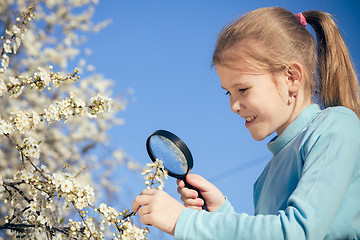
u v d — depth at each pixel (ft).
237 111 3.56
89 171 16.30
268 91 3.43
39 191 6.23
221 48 3.60
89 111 6.77
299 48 3.66
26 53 16.29
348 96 3.92
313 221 2.61
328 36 4.07
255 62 3.43
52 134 16.26
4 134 6.13
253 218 2.80
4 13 15.08
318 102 3.99
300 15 4.03
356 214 2.87
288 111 3.52
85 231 5.31
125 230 4.49
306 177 2.85
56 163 15.89
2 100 13.30
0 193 6.28
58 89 15.84
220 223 2.87
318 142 3.01
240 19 3.74
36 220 5.91
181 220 2.99
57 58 17.25
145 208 3.19
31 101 14.92
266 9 3.82
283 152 3.66
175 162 4.09
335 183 2.74
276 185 3.59
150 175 4.03
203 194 4.29
